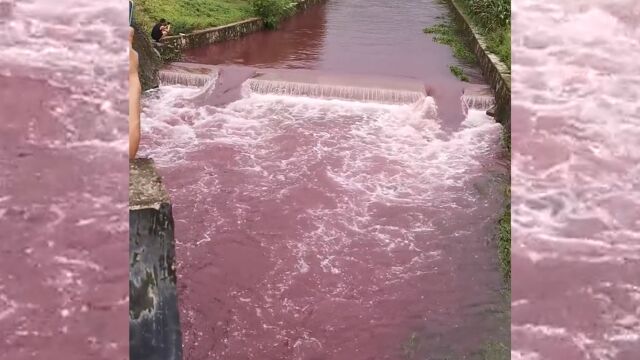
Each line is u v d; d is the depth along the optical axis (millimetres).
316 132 7848
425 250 5594
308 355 4363
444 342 4488
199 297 4902
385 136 7816
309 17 14375
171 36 10383
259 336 4531
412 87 8891
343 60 10688
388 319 4730
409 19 14188
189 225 5852
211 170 6879
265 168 6965
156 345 2107
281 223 5941
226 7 13125
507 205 6297
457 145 7629
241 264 5320
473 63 10453
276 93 8891
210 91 8852
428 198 6477
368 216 6102
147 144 7395
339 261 5402
